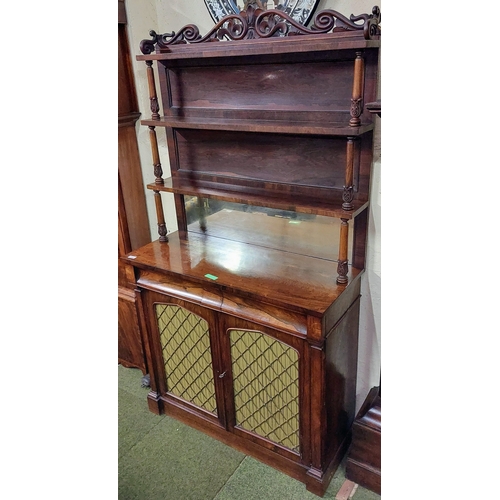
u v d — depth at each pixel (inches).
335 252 65.5
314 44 49.3
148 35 75.9
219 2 64.6
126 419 79.8
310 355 55.8
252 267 65.0
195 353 70.1
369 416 62.2
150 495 64.7
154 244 75.2
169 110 71.0
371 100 53.9
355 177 59.0
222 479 66.9
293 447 64.6
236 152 68.1
